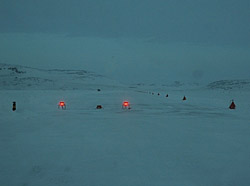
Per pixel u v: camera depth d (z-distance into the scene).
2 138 8.95
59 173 5.36
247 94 74.12
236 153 6.96
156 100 34.44
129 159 6.36
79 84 146.12
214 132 10.34
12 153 6.93
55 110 20.31
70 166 5.82
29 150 7.25
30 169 5.63
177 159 6.36
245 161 6.22
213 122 13.58
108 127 11.54
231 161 6.21
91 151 7.13
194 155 6.74
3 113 16.66
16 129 10.91
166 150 7.25
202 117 16.08
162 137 9.18
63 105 22.75
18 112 17.52
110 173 5.35
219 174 5.32
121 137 9.16
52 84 135.12
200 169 5.62
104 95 45.62
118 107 23.61
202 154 6.84
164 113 18.59
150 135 9.58
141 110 20.80
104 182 4.86
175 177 5.12
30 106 22.61
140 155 6.73
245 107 24.69
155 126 11.94
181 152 7.03
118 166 5.80
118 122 13.23
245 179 5.06
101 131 10.45
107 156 6.62
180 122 13.48
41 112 18.31
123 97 39.91
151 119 14.74
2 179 5.04
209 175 5.26
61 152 7.00
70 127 11.48
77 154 6.82
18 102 25.48
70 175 5.24
